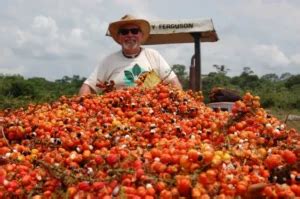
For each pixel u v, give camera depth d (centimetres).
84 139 152
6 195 119
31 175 125
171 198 105
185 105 200
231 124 164
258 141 148
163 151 125
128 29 266
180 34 411
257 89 1543
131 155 124
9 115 198
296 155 120
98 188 110
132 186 111
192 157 113
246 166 120
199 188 105
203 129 170
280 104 1242
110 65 272
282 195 105
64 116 182
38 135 162
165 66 274
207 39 438
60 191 117
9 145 158
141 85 244
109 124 171
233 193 106
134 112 188
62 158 137
